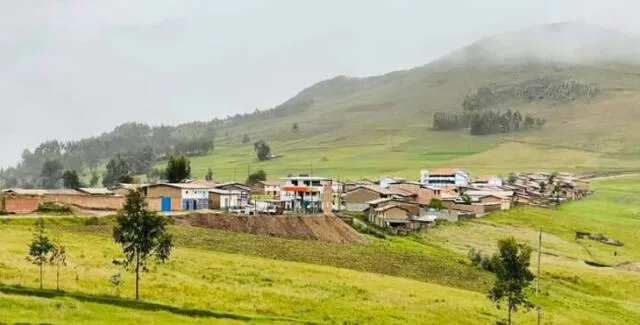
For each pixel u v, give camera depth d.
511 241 86.75
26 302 57.59
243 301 76.75
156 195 170.38
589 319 105.06
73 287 70.38
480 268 139.50
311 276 98.00
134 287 75.00
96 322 55.53
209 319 64.50
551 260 160.38
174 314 64.12
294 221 148.00
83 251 92.44
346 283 96.56
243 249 117.81
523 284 86.56
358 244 147.12
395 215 188.50
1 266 74.94
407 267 126.00
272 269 99.00
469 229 196.88
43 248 71.25
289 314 75.00
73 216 129.38
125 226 70.12
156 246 72.06
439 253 151.75
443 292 102.19
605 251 182.62
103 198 160.12
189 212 145.38
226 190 192.38
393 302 89.19
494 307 98.06
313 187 188.88
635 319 113.31
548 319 98.81
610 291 135.25
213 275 88.50
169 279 81.88
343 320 76.50
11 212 136.75
